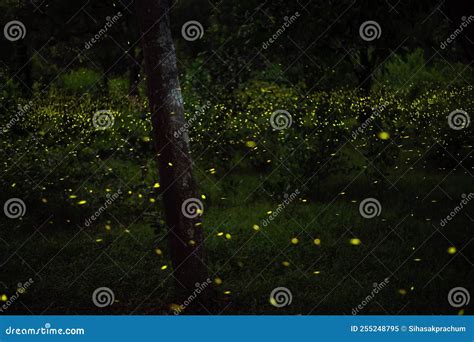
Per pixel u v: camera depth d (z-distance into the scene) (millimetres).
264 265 7672
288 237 8656
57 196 9805
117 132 11922
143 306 6531
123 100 15852
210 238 8711
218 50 12211
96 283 7184
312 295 6680
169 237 6191
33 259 8047
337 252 8102
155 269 7562
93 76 21219
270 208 10188
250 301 6520
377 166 10906
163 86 6012
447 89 16594
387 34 8172
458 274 7211
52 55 19391
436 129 13320
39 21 15883
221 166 11750
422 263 7656
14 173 9883
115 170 10578
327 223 9320
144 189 9531
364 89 13094
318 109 10562
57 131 10805
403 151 13406
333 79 10242
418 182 11523
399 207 10109
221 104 12117
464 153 12680
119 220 9688
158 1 5977
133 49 17578
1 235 9070
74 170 10023
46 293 6891
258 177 11891
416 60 19250
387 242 8469
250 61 12289
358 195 10867
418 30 8969
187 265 6125
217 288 6770
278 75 11469
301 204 10281
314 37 8594
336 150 10617
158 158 6121
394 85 18891
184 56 18656
